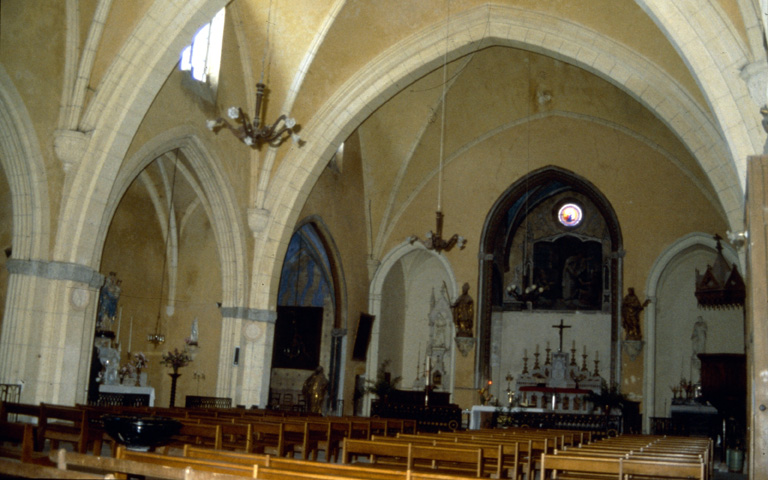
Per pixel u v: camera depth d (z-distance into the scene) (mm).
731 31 13891
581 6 19719
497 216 28750
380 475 6516
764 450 9336
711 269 24281
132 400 19156
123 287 24203
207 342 24688
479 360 28047
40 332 16328
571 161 28109
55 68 16484
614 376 26719
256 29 21281
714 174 18750
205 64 20922
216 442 10438
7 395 15422
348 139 27500
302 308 28359
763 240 9812
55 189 16719
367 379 28891
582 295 30266
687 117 19234
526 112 28078
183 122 19906
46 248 16562
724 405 20750
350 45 21812
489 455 9461
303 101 22531
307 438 11727
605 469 8336
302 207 23672
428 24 21625
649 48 19219
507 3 20812
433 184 29422
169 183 24297
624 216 27359
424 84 26609
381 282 29344
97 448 11578
